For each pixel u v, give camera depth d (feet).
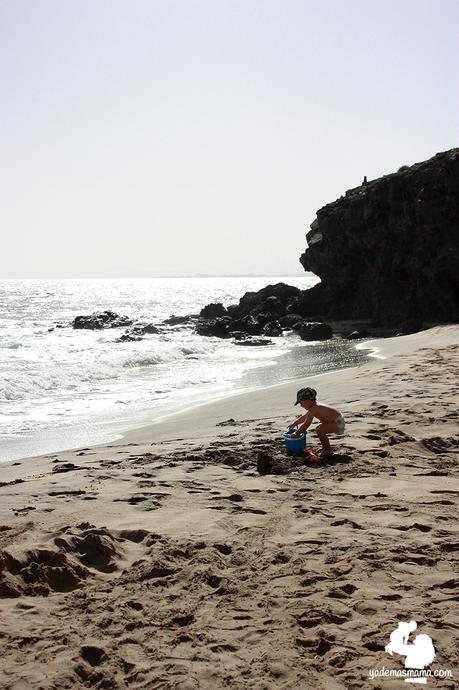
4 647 11.47
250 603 13.16
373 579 14.07
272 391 53.93
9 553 14.90
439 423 32.53
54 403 54.95
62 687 10.30
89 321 171.63
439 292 128.88
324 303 167.53
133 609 13.04
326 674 10.48
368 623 12.08
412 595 13.23
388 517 18.58
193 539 16.79
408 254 135.74
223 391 61.57
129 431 41.63
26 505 20.34
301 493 21.43
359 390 45.52
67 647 11.46
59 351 107.86
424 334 105.81
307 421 26.81
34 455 35.60
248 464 25.81
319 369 78.18
